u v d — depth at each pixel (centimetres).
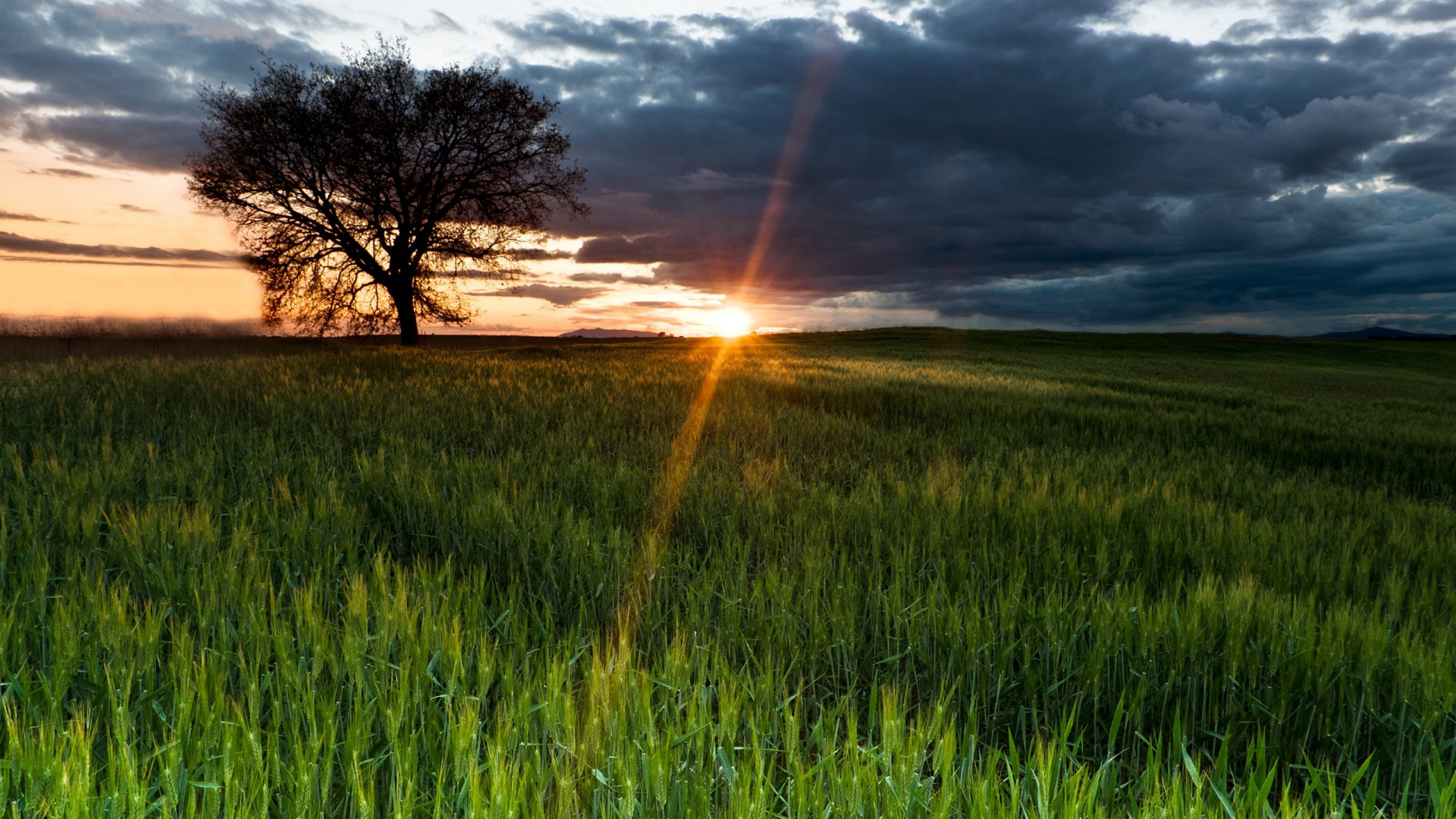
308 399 1027
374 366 1611
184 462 628
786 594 382
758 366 2212
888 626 354
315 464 648
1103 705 312
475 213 3497
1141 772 269
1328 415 1830
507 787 197
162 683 262
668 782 211
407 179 3331
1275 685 312
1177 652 313
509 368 1703
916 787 210
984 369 2986
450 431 909
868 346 5394
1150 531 514
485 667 269
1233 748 295
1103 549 454
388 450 754
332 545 436
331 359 1734
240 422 899
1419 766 272
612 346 4856
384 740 244
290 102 3081
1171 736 291
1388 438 1317
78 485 523
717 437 972
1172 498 659
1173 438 1221
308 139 3081
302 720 245
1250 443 1203
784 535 525
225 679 267
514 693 260
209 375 1228
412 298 3509
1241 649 314
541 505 533
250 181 3047
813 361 2812
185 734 221
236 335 3219
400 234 3369
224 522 501
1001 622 342
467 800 206
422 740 234
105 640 275
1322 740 295
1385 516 688
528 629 347
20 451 699
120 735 212
